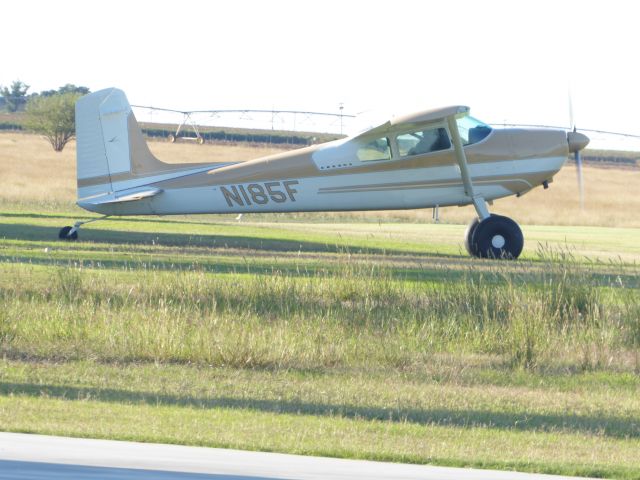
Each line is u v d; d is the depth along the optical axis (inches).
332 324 2017.7
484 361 1889.8
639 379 1785.2
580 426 1362.0
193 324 1947.6
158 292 2154.3
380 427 1272.1
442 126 3420.3
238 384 1619.1
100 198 3506.4
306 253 3213.6
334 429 1236.5
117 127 3528.5
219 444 1049.5
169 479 729.0
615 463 1081.4
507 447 1168.2
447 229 5002.5
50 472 721.0
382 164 3430.1
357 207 3464.6
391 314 2089.1
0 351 1791.3
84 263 2645.2
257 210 3489.2
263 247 3425.2
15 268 2432.3
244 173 3472.0
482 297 2145.7
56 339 1871.3
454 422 1364.4
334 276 2305.6
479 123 3501.5
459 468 939.3
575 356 1903.3
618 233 5083.7
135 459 823.1
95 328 1931.6
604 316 2070.6
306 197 3459.6
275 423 1259.8
